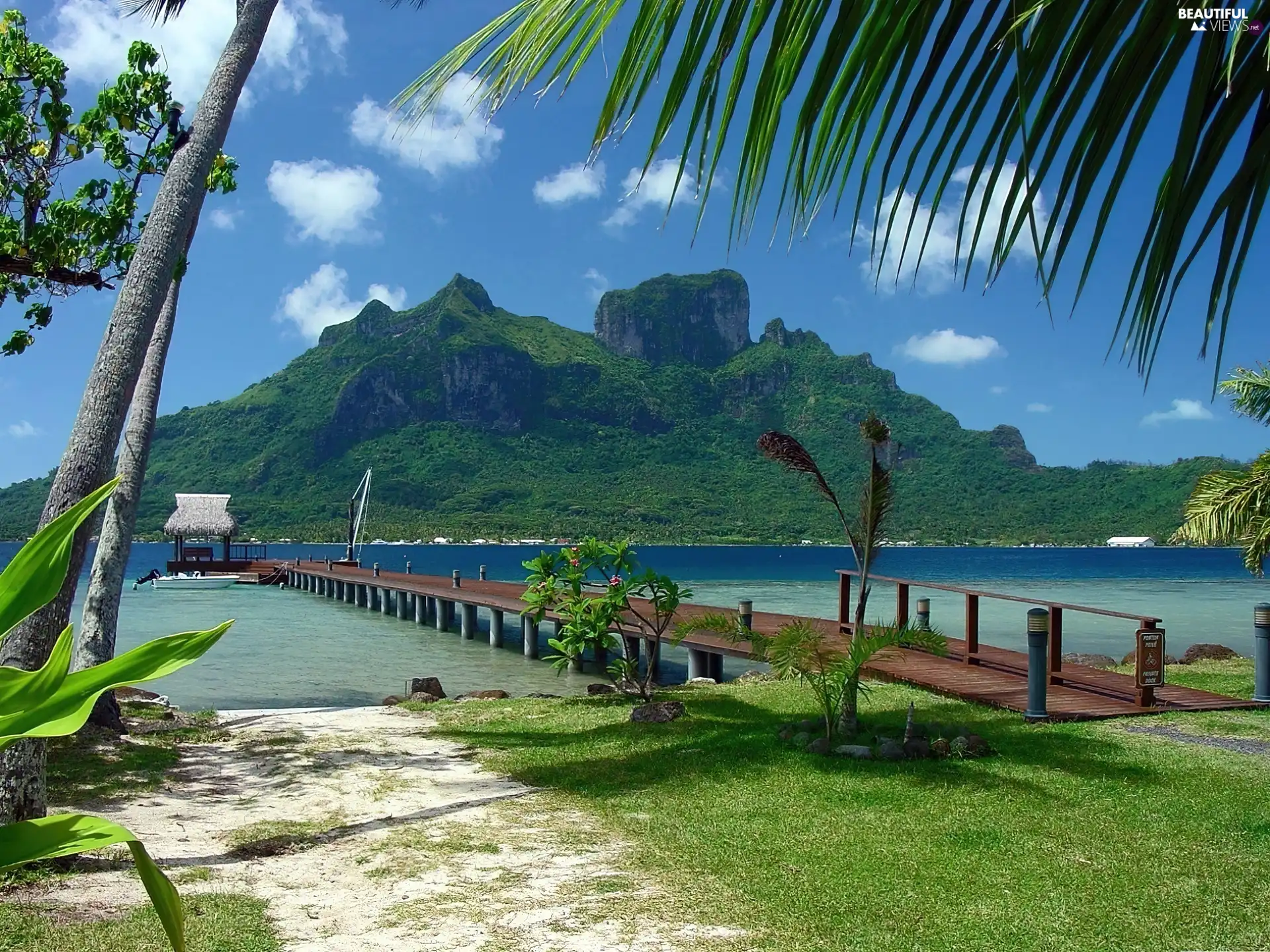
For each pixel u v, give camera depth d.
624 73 1.40
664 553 119.19
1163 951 3.90
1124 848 5.20
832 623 15.34
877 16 1.34
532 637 19.31
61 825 1.08
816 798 6.31
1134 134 1.35
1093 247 1.37
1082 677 10.57
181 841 5.71
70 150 9.58
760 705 10.05
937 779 6.67
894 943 3.98
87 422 5.90
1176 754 7.38
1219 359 1.40
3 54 9.16
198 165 6.71
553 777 7.29
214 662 18.73
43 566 1.09
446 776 7.47
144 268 6.31
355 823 6.11
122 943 3.93
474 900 4.61
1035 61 1.31
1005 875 4.79
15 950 3.82
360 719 10.35
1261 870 4.85
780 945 3.98
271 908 4.51
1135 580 53.88
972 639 11.80
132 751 8.29
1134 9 1.30
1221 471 11.37
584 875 4.94
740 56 1.39
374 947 4.04
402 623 28.22
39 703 1.05
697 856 5.21
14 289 9.82
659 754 7.84
